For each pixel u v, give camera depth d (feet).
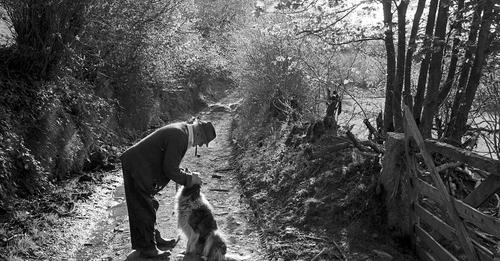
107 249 18.75
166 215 22.68
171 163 16.46
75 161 28.60
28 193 22.86
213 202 25.22
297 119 33.96
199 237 16.97
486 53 19.61
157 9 42.29
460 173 19.93
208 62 78.95
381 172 19.36
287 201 22.71
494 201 19.61
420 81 22.13
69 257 17.99
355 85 35.17
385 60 30.19
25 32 27.07
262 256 18.26
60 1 27.04
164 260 17.19
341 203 20.30
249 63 43.01
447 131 21.89
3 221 19.79
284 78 38.04
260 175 27.96
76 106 30.99
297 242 18.81
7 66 26.32
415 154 17.38
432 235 17.43
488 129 21.48
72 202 23.35
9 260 16.85
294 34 26.53
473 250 13.01
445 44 19.81
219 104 67.51
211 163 34.50
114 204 24.34
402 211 18.16
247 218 22.52
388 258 17.15
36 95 26.55
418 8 21.58
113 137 36.32
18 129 23.90
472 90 20.36
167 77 50.78
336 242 18.38
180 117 57.21
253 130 39.68
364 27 23.84
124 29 37.63
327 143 25.39
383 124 24.50
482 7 18.26
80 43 31.71
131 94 42.83
